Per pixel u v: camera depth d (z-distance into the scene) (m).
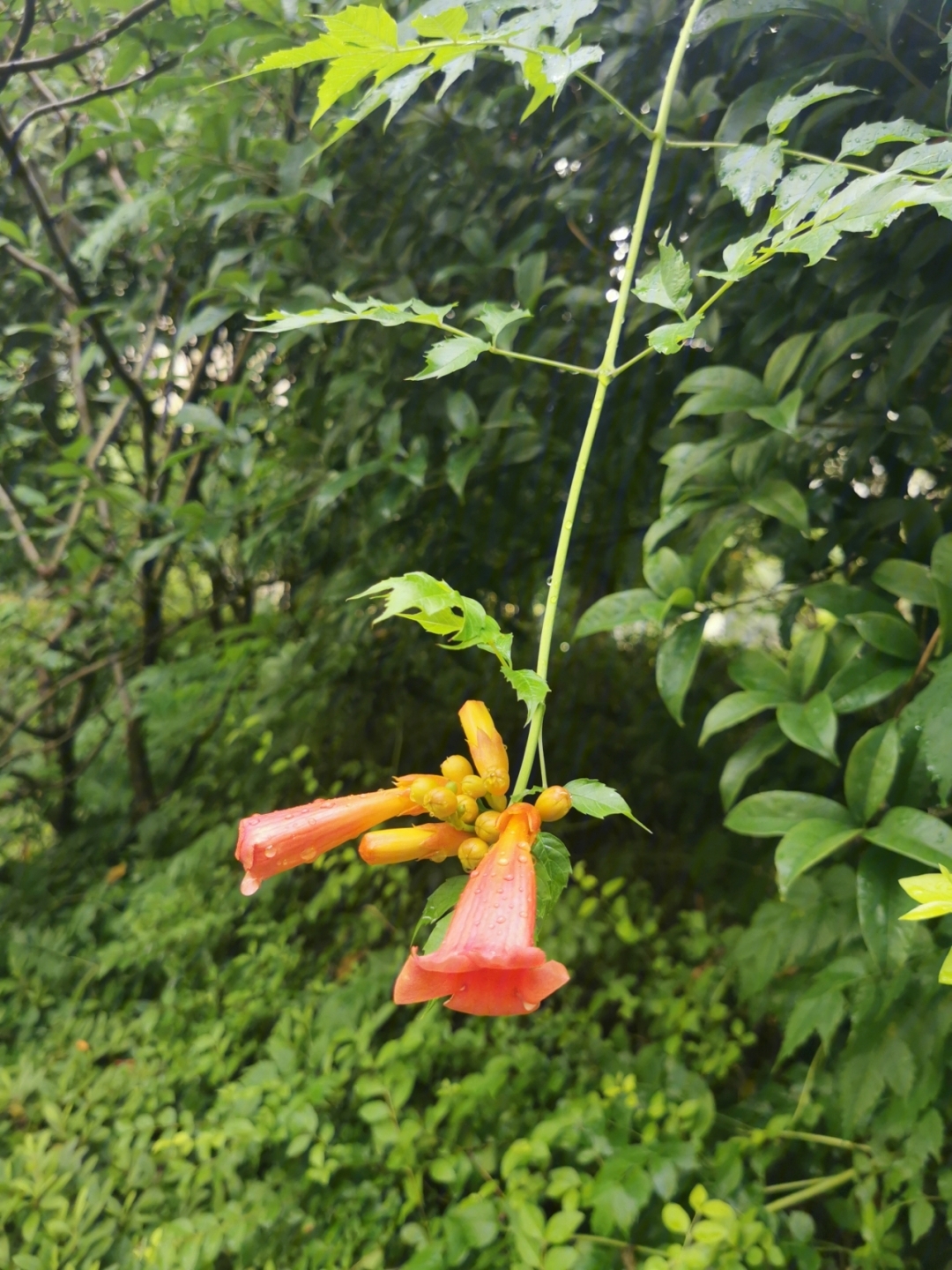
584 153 0.71
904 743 0.48
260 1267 0.72
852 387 0.62
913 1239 0.60
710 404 0.53
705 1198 0.62
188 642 1.35
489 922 0.27
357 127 0.78
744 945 0.65
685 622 0.55
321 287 0.86
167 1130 0.84
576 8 0.36
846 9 0.48
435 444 0.84
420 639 0.99
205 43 0.70
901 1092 0.55
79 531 1.20
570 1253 0.58
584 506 0.83
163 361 1.12
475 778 0.32
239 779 1.19
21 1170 0.84
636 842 0.99
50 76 1.05
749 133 0.60
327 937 1.08
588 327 0.76
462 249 0.81
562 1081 0.78
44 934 1.14
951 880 0.29
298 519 0.97
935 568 0.49
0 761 1.26
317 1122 0.77
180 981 1.02
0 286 1.25
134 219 0.85
